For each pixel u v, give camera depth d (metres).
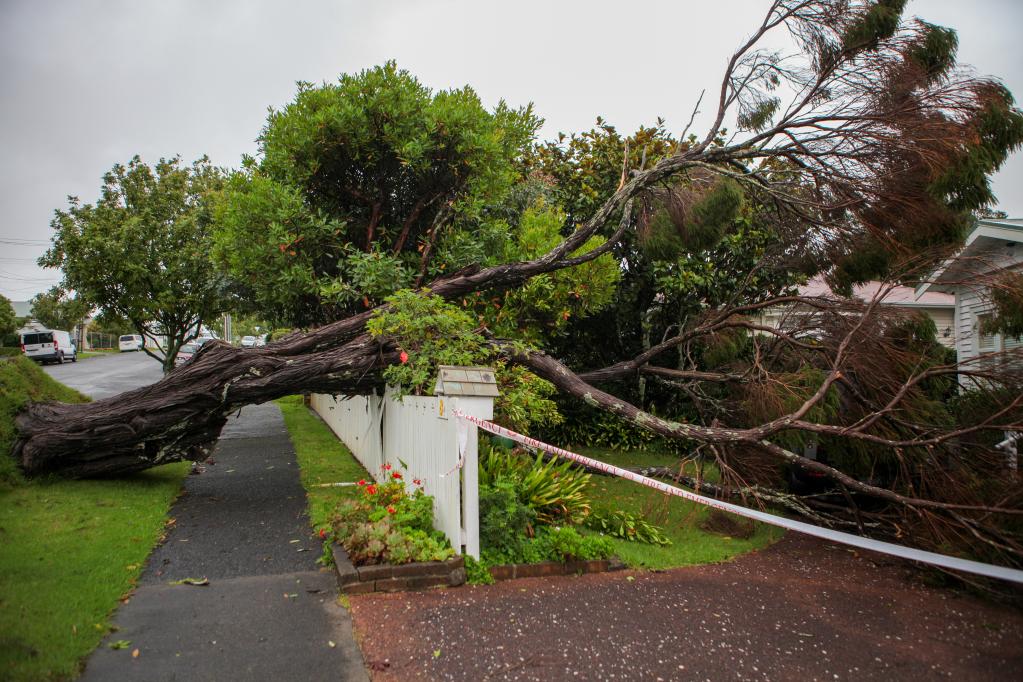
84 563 4.86
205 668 3.48
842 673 3.86
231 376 7.40
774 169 8.78
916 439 6.38
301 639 3.88
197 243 15.19
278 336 12.55
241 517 6.53
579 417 12.06
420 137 8.89
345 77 9.17
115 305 15.02
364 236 10.27
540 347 9.90
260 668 3.51
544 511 6.41
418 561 4.88
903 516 6.48
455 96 9.39
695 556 6.12
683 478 8.26
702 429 7.28
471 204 9.63
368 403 8.80
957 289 8.92
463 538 5.13
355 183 9.90
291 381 7.42
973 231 9.07
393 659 3.70
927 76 7.02
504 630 4.16
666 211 9.32
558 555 5.41
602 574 5.40
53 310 48.00
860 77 7.30
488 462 6.55
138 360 38.94
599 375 9.54
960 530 5.92
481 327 7.96
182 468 8.98
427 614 4.34
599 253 8.88
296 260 9.18
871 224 7.40
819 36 7.38
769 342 8.74
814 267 8.65
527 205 12.01
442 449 5.46
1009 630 4.67
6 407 7.93
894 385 7.07
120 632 3.89
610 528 6.58
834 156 7.54
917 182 6.98
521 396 7.03
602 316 12.64
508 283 8.97
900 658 4.11
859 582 5.65
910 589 5.50
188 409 7.45
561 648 3.95
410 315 6.99
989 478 6.08
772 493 7.22
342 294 8.85
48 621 3.83
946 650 4.27
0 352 27.70
